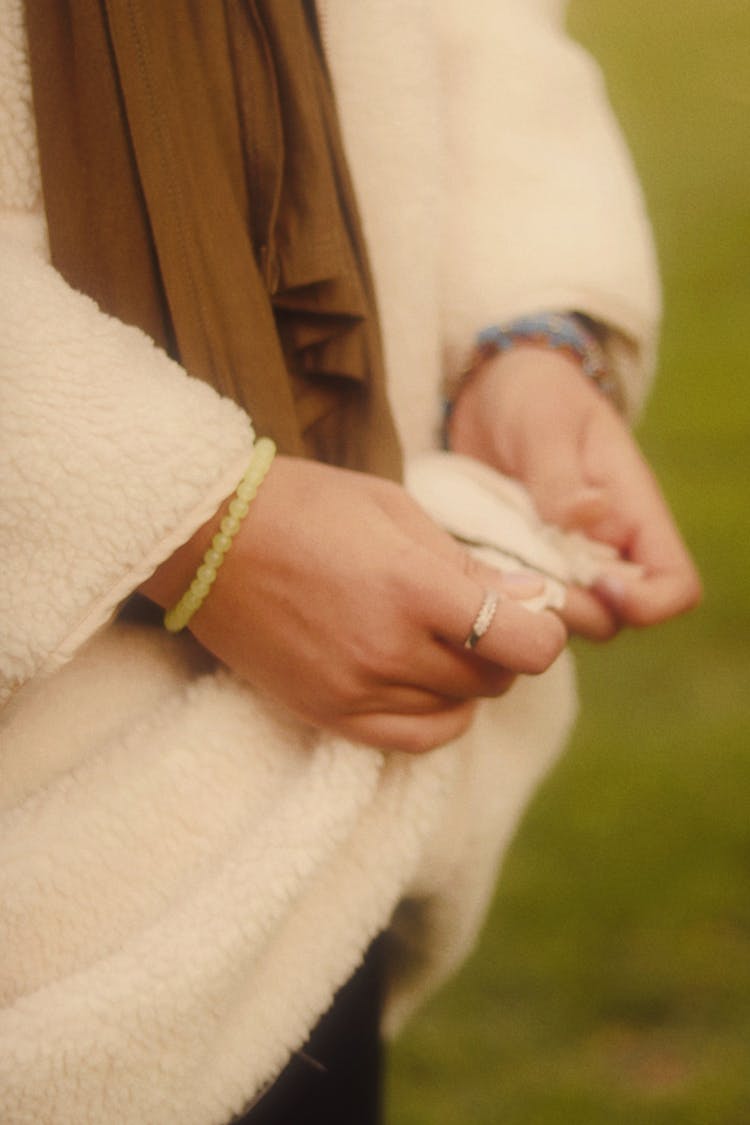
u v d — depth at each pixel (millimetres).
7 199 874
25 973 864
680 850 2006
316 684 870
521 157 1053
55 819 867
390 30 958
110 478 838
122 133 872
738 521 2875
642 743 2232
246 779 889
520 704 997
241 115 897
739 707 2322
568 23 7270
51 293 849
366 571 853
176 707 895
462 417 1044
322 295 910
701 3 7426
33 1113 851
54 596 845
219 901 868
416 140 971
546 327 1031
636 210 1072
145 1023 857
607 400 1037
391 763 910
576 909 1906
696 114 5977
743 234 4590
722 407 3389
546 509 1001
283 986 901
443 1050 1713
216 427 850
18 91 866
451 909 1011
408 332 995
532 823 2062
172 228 875
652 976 1805
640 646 2502
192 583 861
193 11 884
